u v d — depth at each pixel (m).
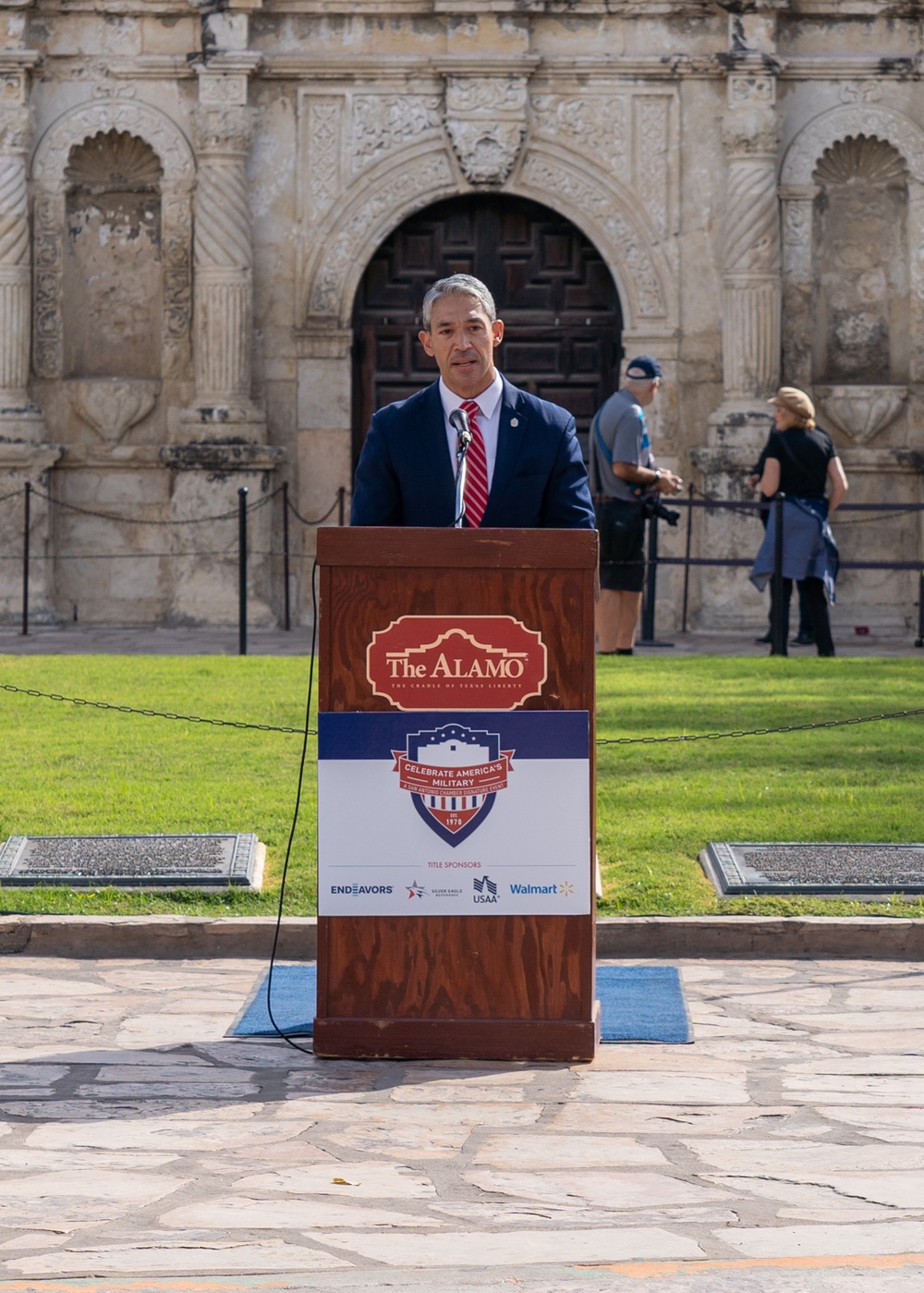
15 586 22.14
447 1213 4.73
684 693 13.76
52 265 22.53
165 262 22.56
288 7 22.33
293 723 12.48
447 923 6.19
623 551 16.27
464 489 6.61
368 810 6.18
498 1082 5.93
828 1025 6.62
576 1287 4.20
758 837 9.07
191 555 22.14
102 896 8.16
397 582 6.12
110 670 15.26
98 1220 4.68
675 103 22.50
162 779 10.53
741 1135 5.39
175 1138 5.35
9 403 22.20
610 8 22.34
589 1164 5.12
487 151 22.44
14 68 22.06
